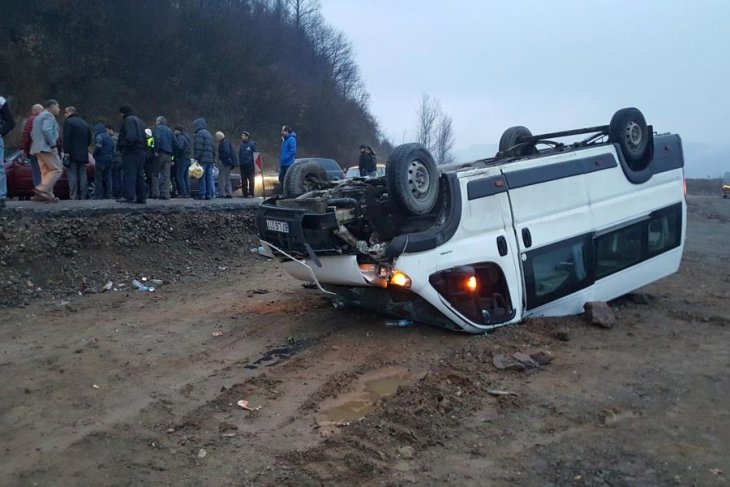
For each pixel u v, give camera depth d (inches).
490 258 279.1
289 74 2010.3
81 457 174.2
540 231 299.0
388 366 246.7
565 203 310.8
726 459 170.4
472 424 194.1
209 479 162.2
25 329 301.0
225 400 214.5
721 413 201.0
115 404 212.2
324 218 254.7
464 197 273.0
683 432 187.3
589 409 203.9
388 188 257.6
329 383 228.5
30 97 1144.2
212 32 1699.1
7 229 384.2
